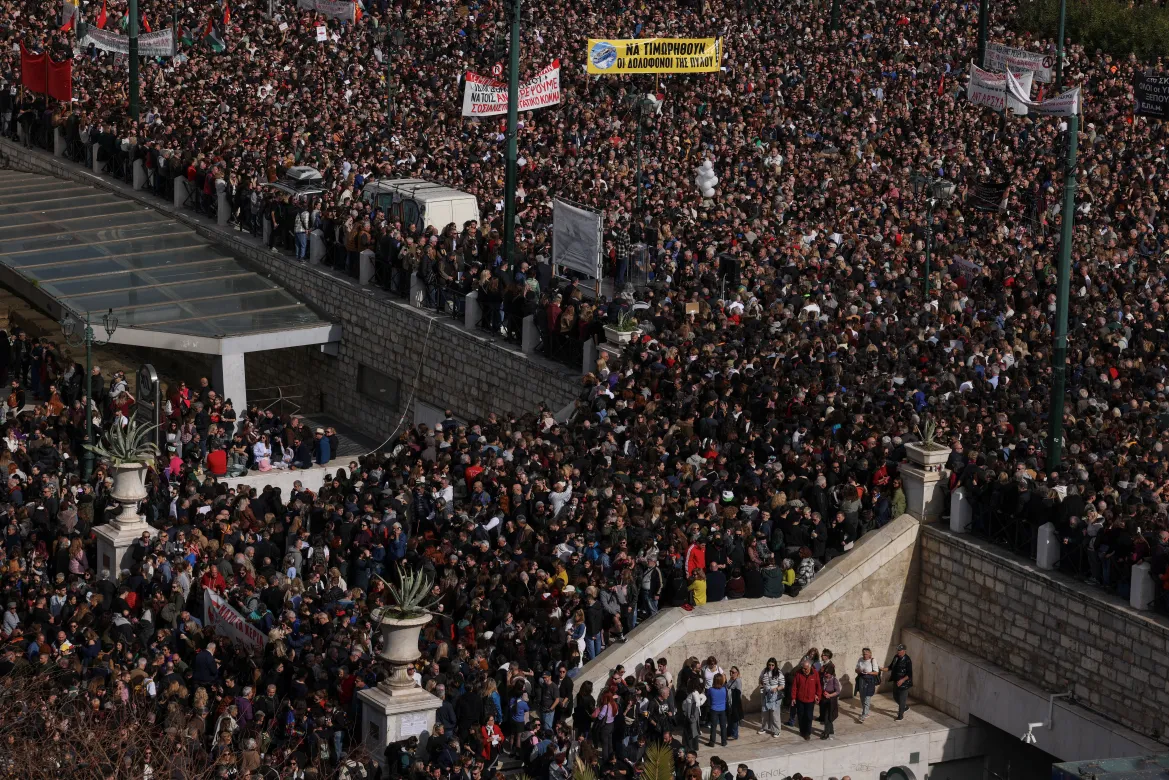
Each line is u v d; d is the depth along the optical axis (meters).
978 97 78.62
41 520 49.66
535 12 100.94
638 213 69.25
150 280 70.88
